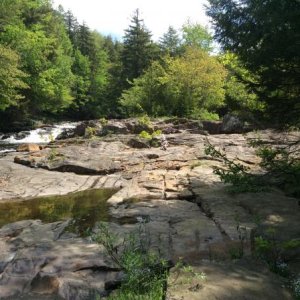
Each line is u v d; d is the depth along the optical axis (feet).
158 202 30.50
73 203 32.71
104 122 81.30
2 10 110.11
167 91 110.01
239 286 13.70
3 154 56.70
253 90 28.22
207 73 110.11
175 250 19.29
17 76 115.34
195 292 13.08
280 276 15.33
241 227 21.84
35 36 129.80
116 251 17.85
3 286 17.03
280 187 31.58
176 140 64.28
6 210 30.94
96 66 215.31
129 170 46.06
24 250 20.45
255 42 26.32
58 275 17.35
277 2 24.07
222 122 79.61
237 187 30.78
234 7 26.89
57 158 48.39
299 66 25.61
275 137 43.32
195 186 34.53
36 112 145.48
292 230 20.71
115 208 29.96
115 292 15.19
